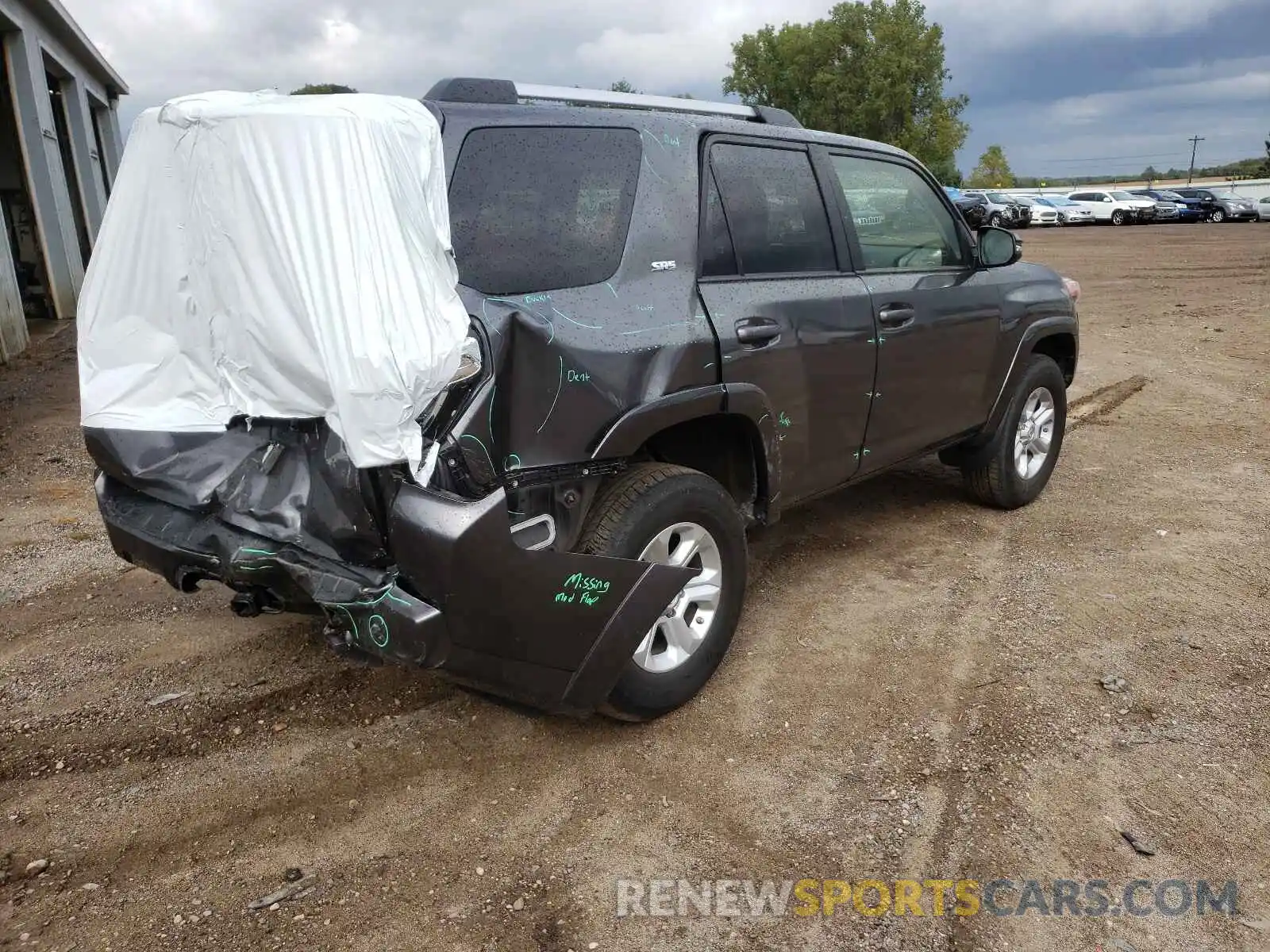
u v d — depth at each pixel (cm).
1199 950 230
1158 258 2222
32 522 534
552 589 269
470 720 329
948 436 468
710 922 240
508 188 289
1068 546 482
